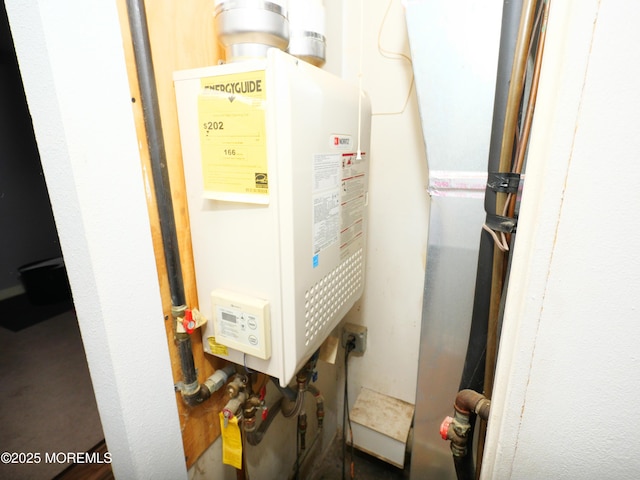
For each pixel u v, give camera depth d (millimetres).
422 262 1258
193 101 623
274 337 677
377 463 1560
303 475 1435
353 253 922
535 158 391
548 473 456
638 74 320
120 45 544
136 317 627
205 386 774
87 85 505
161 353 688
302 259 662
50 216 3344
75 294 591
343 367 1574
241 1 582
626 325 371
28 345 2436
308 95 612
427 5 824
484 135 875
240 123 590
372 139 1233
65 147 495
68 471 1467
